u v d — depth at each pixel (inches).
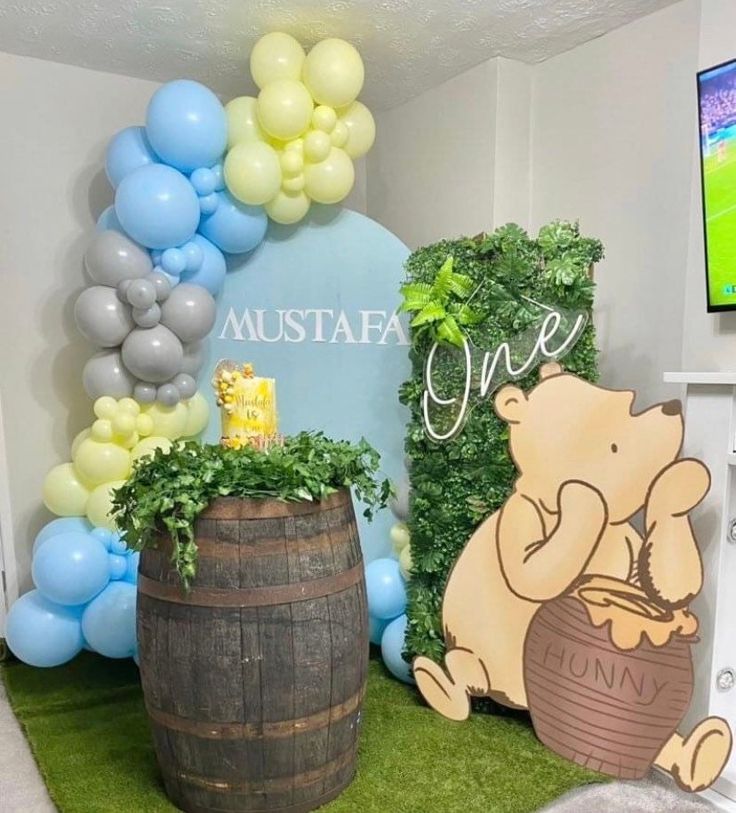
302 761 66.4
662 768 74.5
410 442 93.6
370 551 103.7
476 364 87.7
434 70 112.2
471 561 84.7
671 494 76.0
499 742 80.7
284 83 91.7
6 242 105.1
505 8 92.2
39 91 105.9
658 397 95.1
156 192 86.7
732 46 78.6
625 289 99.1
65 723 85.5
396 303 101.1
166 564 64.8
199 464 64.9
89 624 87.9
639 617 76.9
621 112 98.1
